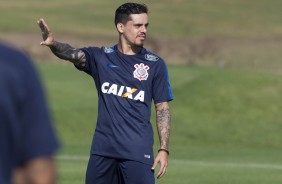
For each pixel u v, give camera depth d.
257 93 70.94
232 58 112.50
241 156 48.94
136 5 20.64
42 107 8.90
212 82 73.25
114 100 20.33
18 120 8.80
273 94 70.75
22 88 8.78
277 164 44.44
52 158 9.00
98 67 20.53
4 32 121.88
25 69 8.83
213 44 121.38
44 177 8.93
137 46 20.69
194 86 72.38
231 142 59.34
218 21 139.88
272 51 115.62
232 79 74.06
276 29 133.75
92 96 71.12
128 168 20.17
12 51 8.84
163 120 20.55
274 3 153.50
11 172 8.85
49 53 105.56
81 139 58.97
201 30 132.25
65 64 91.50
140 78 20.39
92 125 62.41
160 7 150.12
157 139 56.19
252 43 121.44
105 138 20.31
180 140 59.09
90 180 20.64
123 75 20.39
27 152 8.87
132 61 20.52
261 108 67.88
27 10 144.00
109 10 146.50
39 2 153.25
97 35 124.44
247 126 63.28
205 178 37.50
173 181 36.19
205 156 48.41
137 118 20.25
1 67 8.72
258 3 153.75
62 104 67.38
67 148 50.41
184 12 146.38
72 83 75.88
